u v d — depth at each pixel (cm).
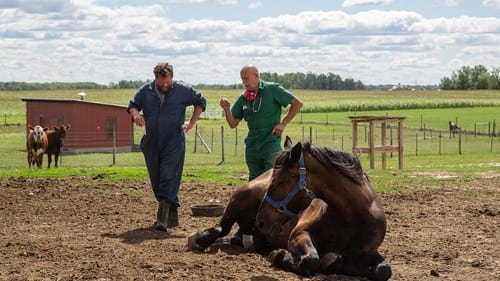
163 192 1052
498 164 2853
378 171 2258
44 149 2984
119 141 4534
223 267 778
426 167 2605
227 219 893
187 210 1294
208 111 8519
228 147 4288
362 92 19112
